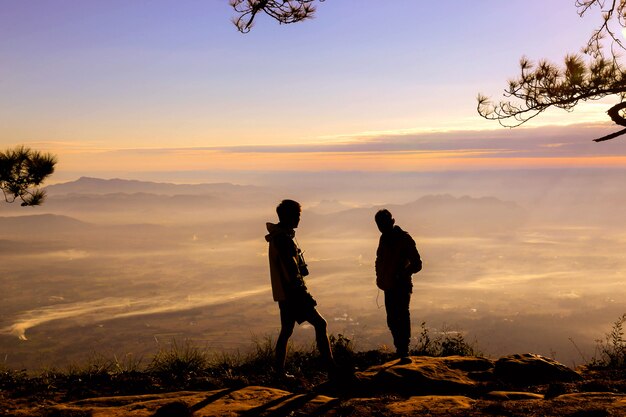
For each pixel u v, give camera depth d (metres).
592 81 6.70
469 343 7.43
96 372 5.55
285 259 4.90
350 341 7.04
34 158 6.45
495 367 5.57
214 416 3.92
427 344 7.48
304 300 4.92
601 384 4.87
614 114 6.38
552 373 5.41
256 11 6.97
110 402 4.42
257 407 4.18
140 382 5.19
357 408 4.18
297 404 4.27
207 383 5.10
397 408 4.14
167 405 3.91
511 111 7.39
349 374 4.99
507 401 4.29
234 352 6.21
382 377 5.15
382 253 6.34
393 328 6.21
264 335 6.54
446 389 5.00
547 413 3.78
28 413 4.09
